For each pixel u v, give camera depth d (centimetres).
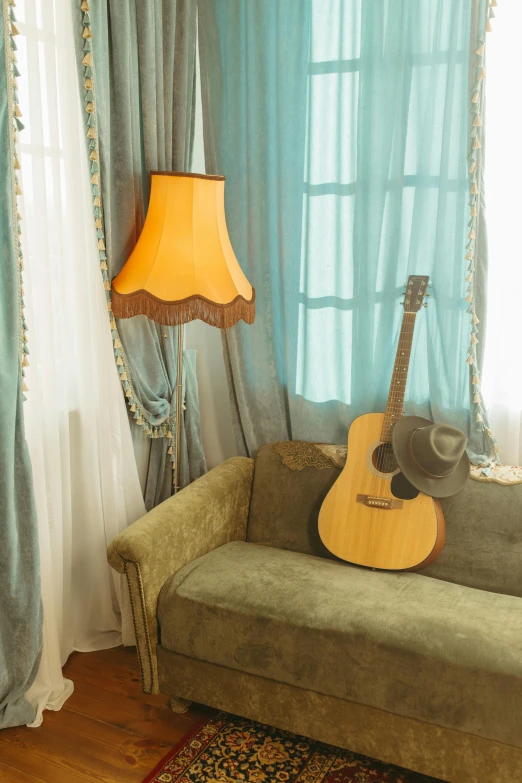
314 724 218
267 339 292
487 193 254
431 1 246
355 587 230
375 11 250
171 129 273
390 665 204
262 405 297
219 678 227
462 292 259
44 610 239
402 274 268
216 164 288
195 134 296
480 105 243
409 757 208
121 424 265
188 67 276
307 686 215
